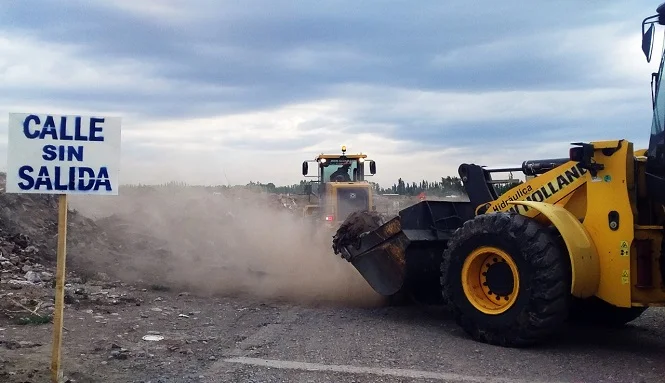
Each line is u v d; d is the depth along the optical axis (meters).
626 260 6.77
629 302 6.74
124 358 6.38
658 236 6.80
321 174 19.17
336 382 5.77
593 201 7.07
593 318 8.47
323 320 8.59
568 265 7.00
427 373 6.07
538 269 6.91
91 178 5.51
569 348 7.18
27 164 5.37
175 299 9.91
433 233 9.01
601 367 6.39
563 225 6.91
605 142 6.94
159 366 6.17
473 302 7.49
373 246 9.27
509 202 7.52
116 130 5.58
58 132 5.45
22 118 5.37
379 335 7.69
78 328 7.57
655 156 6.74
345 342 7.29
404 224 8.83
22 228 12.24
